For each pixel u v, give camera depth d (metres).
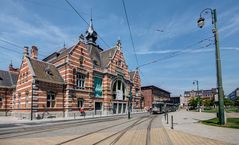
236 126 15.47
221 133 12.73
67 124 20.48
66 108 33.78
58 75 34.88
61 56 38.34
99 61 47.28
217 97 17.69
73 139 10.91
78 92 36.47
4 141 10.47
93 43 49.72
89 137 11.61
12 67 43.38
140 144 9.53
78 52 37.53
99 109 42.81
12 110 36.88
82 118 30.44
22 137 11.79
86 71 38.94
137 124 19.94
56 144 9.55
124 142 10.03
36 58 35.84
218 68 17.19
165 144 9.57
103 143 9.77
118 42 50.72
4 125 19.94
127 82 52.44
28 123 22.20
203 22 17.41
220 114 17.11
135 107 57.34
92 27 50.06
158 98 80.50
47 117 30.62
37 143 9.88
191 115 34.12
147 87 74.00
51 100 32.09
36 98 29.39
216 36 17.52
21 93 32.62
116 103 47.69
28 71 31.11
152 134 12.78
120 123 21.27
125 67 52.44
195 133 13.05
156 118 29.52
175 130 14.73
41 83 30.48
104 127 17.19
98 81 43.38
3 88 37.88
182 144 9.58
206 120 22.00
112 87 46.22
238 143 9.67
